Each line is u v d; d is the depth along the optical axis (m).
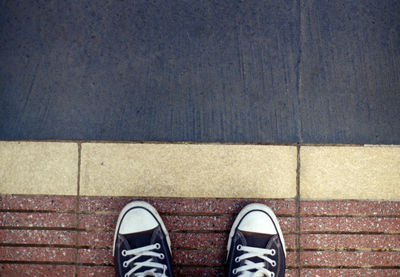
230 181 1.23
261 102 1.24
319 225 1.24
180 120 1.23
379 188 1.24
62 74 1.24
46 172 1.22
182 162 1.22
